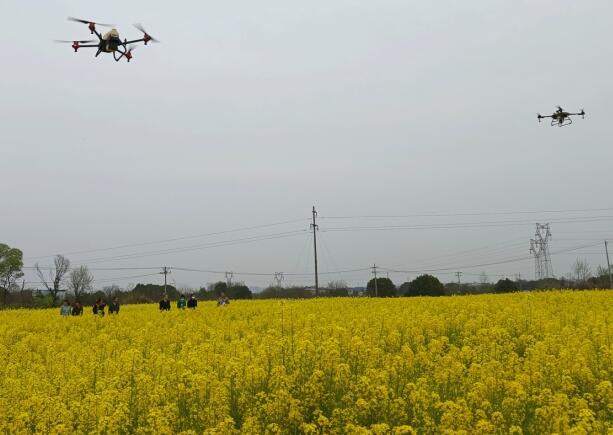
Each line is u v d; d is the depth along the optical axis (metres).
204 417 7.93
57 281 79.25
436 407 7.70
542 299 27.28
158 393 8.90
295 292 84.56
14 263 77.44
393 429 6.73
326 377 9.09
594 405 8.52
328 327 15.81
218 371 10.52
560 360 10.38
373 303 30.48
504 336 14.49
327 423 7.27
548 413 7.19
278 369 9.15
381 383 8.62
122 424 7.72
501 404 8.05
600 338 13.27
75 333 20.47
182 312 29.80
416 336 15.16
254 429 7.19
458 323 18.36
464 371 9.90
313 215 61.22
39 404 8.51
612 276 73.56
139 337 17.50
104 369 11.84
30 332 23.81
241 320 24.25
